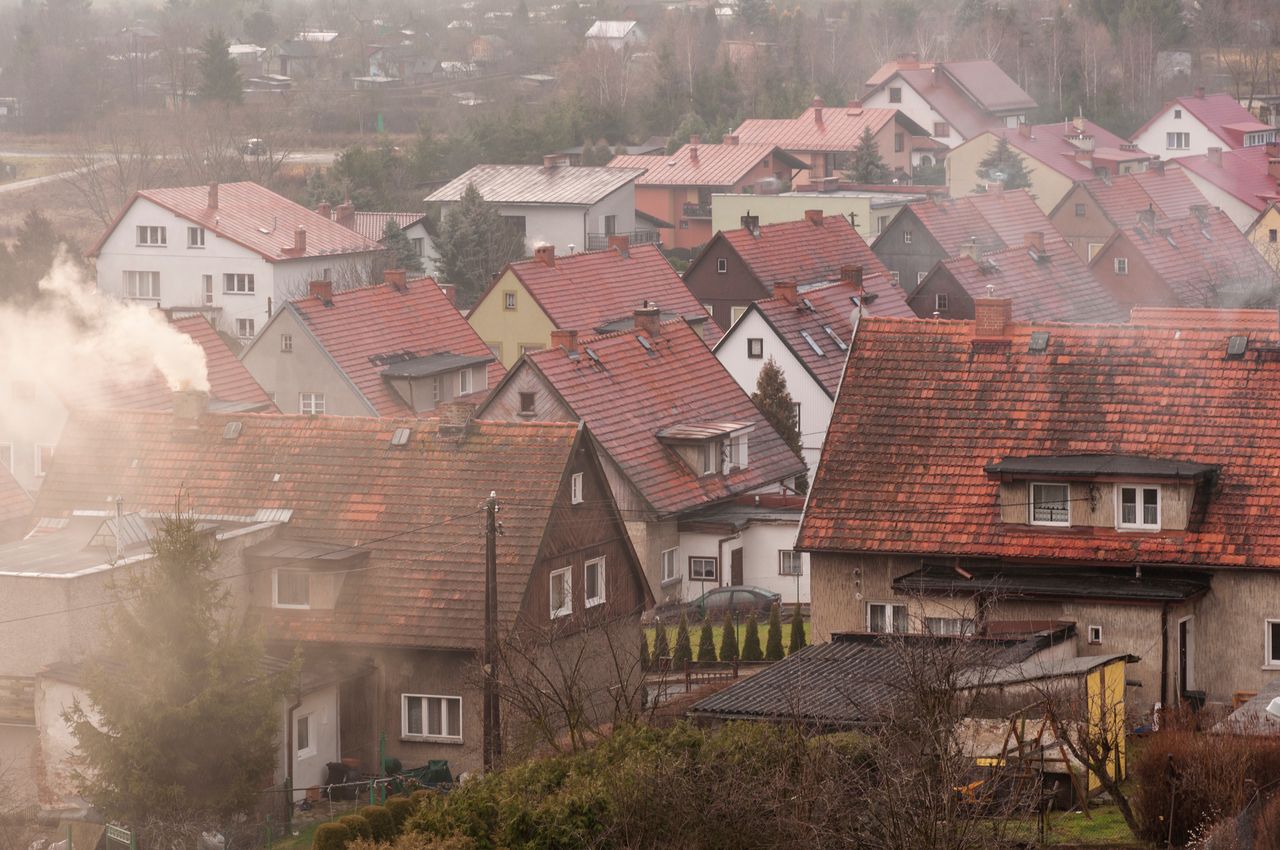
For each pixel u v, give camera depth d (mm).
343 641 149750
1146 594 135000
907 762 99250
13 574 141125
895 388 152500
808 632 192375
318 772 145500
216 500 162375
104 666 134875
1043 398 149000
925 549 143125
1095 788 115625
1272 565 135500
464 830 100250
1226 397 145500
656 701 132125
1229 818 99125
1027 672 119000
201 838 127250
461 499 155875
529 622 145125
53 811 135250
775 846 96938
